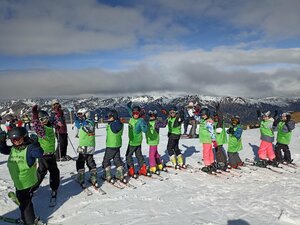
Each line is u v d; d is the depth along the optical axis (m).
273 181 9.00
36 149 5.40
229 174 9.49
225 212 6.33
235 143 10.27
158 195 7.37
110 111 8.12
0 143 5.58
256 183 8.71
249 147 14.25
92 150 7.69
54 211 6.30
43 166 6.67
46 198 6.90
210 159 9.59
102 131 21.47
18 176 5.43
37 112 6.90
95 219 5.94
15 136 5.31
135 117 8.66
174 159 9.92
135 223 5.75
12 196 5.59
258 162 10.75
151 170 9.19
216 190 7.93
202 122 9.70
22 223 5.63
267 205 6.70
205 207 6.62
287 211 6.32
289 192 7.73
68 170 9.17
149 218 5.98
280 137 11.18
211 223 5.70
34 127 6.74
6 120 17.03
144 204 6.75
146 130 8.52
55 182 6.84
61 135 10.43
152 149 9.22
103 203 6.76
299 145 14.90
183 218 6.00
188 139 15.98
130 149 8.77
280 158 11.23
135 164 10.21
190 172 9.54
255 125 21.48
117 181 8.27
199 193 7.57
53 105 10.33
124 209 6.43
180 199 7.12
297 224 5.75
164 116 9.70
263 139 10.77
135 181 8.37
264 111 10.98
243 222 5.82
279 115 11.27
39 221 5.66
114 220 5.89
